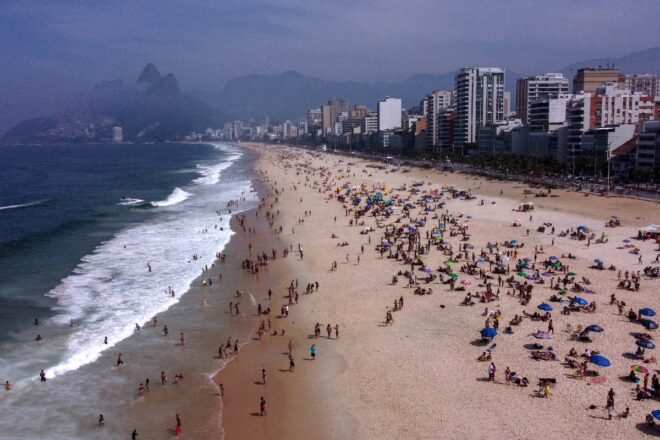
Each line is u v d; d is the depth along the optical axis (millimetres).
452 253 88000
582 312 61375
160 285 76500
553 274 74875
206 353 55281
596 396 44250
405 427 41594
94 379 49875
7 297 71375
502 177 180000
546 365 49562
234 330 60906
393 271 80562
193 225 119188
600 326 57438
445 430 40875
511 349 53062
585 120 193500
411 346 55031
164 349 56094
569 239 94438
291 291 71875
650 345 50844
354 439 40594
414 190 159125
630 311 59375
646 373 46406
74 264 87500
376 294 70875
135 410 44938
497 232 102500
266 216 128750
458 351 53344
